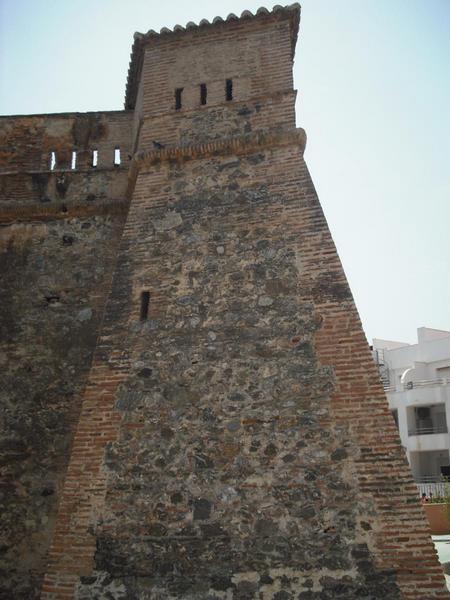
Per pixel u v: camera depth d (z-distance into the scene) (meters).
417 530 7.29
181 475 8.24
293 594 7.29
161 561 7.74
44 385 10.95
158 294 9.77
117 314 9.71
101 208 12.34
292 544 7.56
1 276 12.05
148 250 10.23
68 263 12.05
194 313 9.46
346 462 7.85
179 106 11.73
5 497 10.08
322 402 8.30
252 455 8.20
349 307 8.88
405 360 46.25
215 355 9.03
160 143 11.38
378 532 7.38
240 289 9.49
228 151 10.83
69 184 12.87
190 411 8.67
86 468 8.46
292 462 8.03
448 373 43.28
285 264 9.49
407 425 36.38
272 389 8.58
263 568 7.50
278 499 7.86
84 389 10.82
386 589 7.08
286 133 10.62
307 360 8.65
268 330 9.04
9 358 11.26
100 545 7.93
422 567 7.09
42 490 10.08
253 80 11.53
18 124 13.72
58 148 13.51
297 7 11.86
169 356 9.17
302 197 10.02
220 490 8.06
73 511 8.20
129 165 12.77
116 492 8.25
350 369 8.42
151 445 8.52
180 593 7.52
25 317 11.62
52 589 7.73
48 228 12.45
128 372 9.16
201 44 12.23
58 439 10.45
